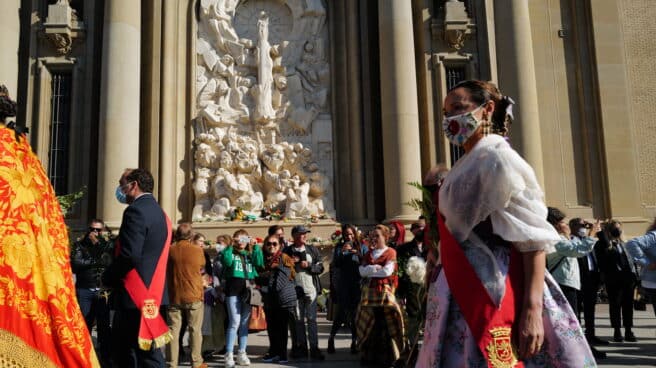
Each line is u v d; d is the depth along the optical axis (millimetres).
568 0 17781
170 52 16812
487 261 2545
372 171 16562
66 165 16281
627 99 17125
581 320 13227
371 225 16156
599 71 17141
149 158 16219
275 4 17672
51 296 3301
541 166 15664
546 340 2531
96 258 8914
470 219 2559
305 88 17156
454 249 2592
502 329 2434
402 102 15258
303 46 17359
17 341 3105
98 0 16969
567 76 17375
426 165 16328
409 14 15797
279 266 8977
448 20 16594
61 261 3469
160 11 17016
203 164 16453
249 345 10891
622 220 16391
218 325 9562
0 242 3141
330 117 17047
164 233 5543
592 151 16969
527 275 2500
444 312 2584
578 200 16781
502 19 16266
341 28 17469
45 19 16703
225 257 8570
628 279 9906
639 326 12039
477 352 2465
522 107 15750
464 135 2801
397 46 15492
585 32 17562
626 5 17922
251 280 8812
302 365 8602
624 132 16922
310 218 15820
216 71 17094
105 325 8438
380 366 8141
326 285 15180
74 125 16234
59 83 16688
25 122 16234
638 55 17656
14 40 15688
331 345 9695
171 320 7805
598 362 8125
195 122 16828
